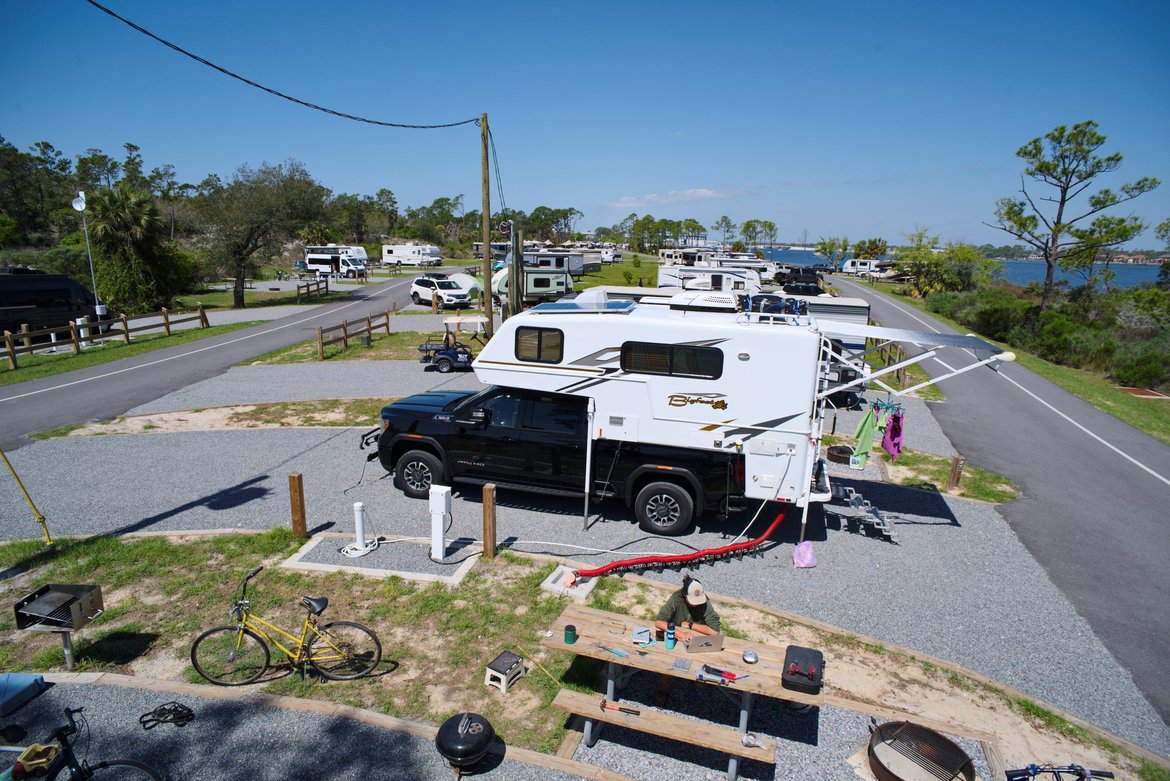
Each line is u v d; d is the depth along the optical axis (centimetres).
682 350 830
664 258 7112
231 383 1672
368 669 559
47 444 1162
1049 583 782
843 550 845
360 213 10125
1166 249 3606
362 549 765
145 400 1486
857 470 1159
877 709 542
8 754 461
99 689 535
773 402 810
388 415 932
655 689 562
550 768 469
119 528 827
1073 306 3306
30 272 2281
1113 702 577
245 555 758
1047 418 1634
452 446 904
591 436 830
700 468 831
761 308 1800
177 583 693
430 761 471
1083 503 1055
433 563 750
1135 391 2223
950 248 4794
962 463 1083
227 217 3444
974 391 1916
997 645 650
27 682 516
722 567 782
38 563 728
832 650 623
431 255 6962
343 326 2138
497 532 845
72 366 1869
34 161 8669
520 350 884
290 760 466
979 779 476
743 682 451
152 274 3353
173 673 558
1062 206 3559
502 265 4597
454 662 583
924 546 867
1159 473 1236
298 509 790
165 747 474
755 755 433
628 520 904
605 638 504
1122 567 833
